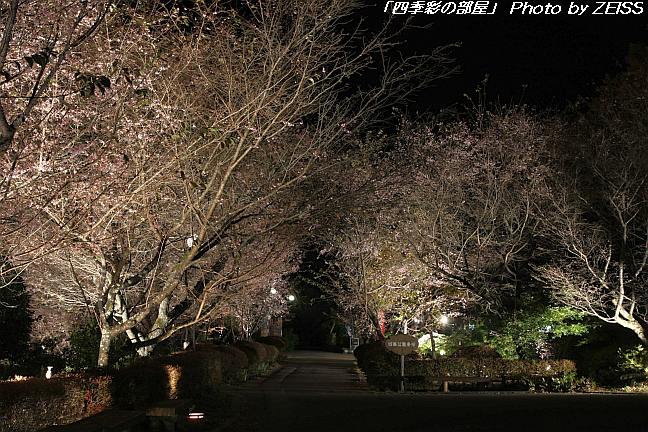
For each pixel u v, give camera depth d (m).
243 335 38.75
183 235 14.63
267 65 13.52
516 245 27.20
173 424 11.39
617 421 13.01
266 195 14.00
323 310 69.25
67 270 16.66
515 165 27.17
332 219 16.19
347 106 16.33
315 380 29.17
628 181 22.62
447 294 29.48
